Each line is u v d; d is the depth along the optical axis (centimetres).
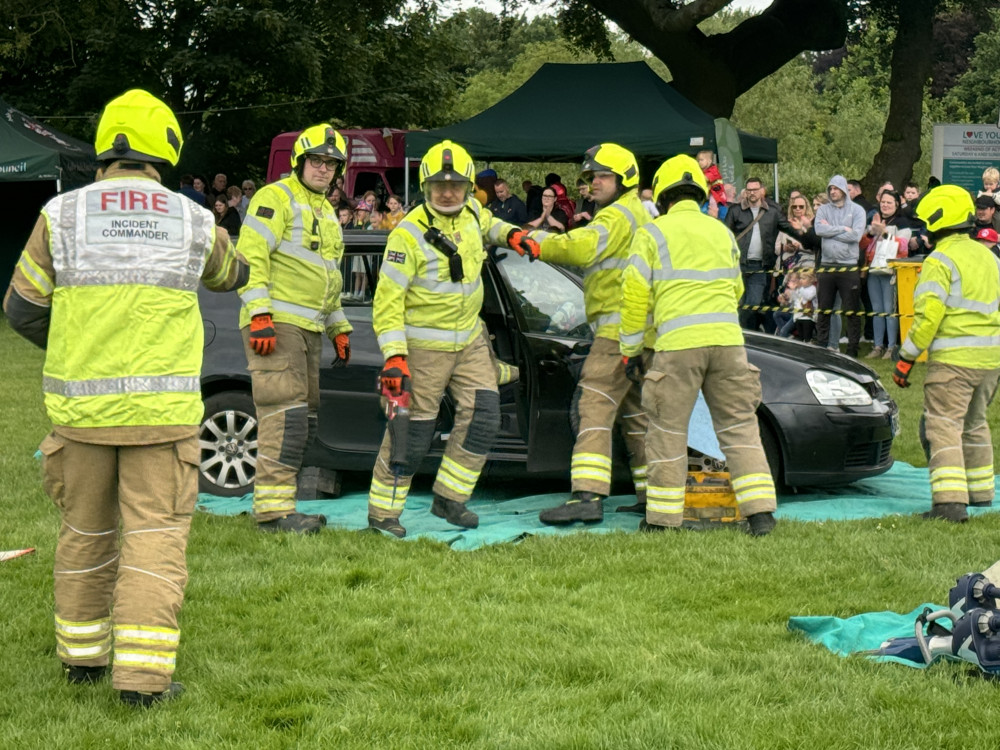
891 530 634
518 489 763
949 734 373
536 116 1661
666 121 1606
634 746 364
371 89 3117
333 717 390
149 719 386
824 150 4903
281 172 2267
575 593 520
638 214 650
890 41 2838
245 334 619
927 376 676
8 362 1412
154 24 2831
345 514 680
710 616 492
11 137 1925
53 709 396
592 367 652
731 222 1353
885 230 1337
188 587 525
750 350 704
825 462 686
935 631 438
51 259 397
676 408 618
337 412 708
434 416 626
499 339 696
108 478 405
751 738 369
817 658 438
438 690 414
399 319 608
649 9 2139
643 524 634
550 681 422
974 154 1906
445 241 610
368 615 495
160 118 409
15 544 594
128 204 399
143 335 395
